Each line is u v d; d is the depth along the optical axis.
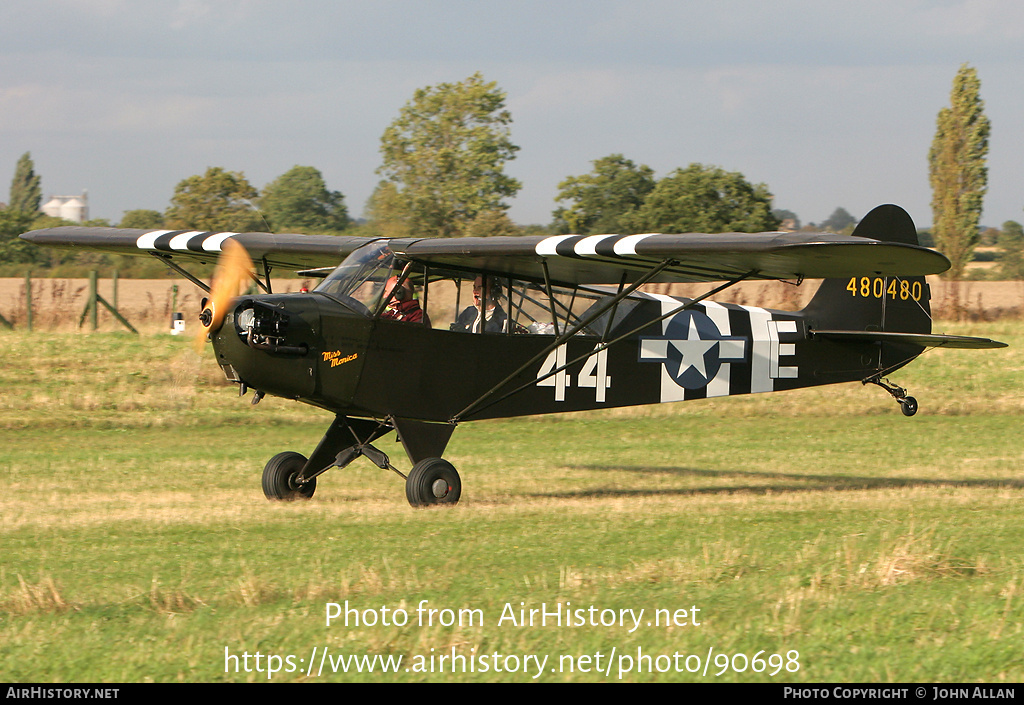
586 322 36.06
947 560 24.20
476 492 37.81
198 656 17.33
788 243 27.92
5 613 19.95
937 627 18.98
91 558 24.84
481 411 36.19
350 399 33.34
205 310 31.73
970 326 102.31
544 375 37.41
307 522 29.50
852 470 46.03
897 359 45.88
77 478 39.25
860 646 18.03
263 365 31.61
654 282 38.12
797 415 65.00
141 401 61.09
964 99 181.75
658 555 25.53
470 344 35.44
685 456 49.91
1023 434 57.72
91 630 18.73
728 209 182.38
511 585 22.16
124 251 41.22
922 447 53.00
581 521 30.22
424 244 33.59
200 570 23.58
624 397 39.44
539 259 33.47
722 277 34.94
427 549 26.06
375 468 44.31
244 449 49.94
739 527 29.56
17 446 49.91
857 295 44.91
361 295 33.56
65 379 64.44
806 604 20.28
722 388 41.91
